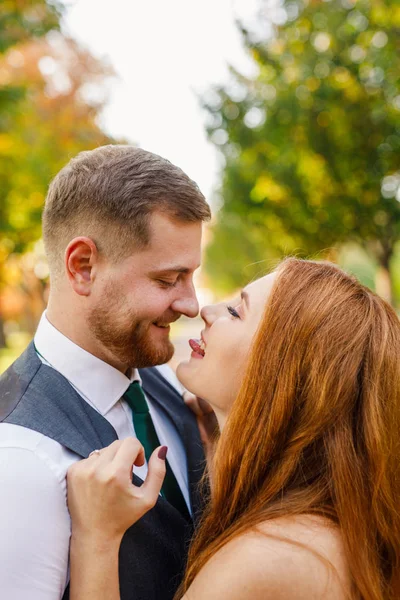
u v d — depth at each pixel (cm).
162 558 163
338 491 151
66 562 147
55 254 178
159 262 171
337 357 162
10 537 137
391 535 152
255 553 137
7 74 897
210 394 184
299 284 172
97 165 173
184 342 1638
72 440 155
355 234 1125
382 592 146
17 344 2195
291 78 940
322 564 137
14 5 699
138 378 193
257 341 168
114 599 143
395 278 1988
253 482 162
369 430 157
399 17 728
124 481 143
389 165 976
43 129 1057
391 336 169
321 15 855
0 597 136
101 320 172
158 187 170
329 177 1025
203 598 138
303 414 161
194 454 208
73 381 171
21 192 1073
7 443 147
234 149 1137
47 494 143
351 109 909
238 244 2267
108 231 168
